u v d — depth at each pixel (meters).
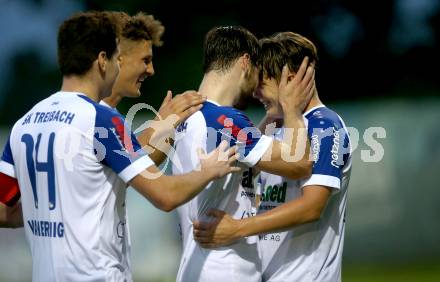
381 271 38.31
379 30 71.94
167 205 13.89
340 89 71.19
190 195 14.02
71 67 14.30
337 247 16.16
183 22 67.12
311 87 15.92
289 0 68.62
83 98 14.15
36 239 14.39
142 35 16.92
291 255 15.89
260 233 14.83
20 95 75.31
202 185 14.04
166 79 64.75
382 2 71.31
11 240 33.47
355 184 40.19
